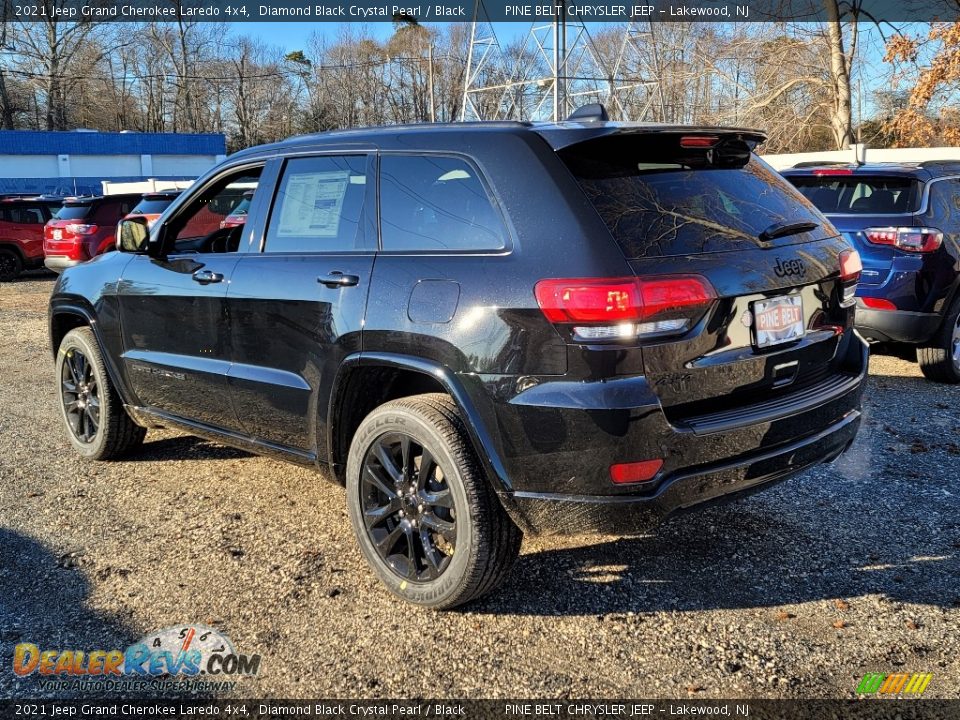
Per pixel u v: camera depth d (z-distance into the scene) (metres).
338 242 3.52
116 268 4.62
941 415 5.71
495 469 2.94
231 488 4.57
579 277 2.75
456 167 3.19
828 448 3.30
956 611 3.20
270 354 3.72
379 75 64.81
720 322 2.90
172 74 64.44
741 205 3.20
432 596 3.18
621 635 3.07
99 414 4.90
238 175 4.13
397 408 3.21
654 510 2.84
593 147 3.03
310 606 3.30
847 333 3.52
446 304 3.02
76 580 3.52
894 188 6.41
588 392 2.74
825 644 3.00
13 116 58.09
